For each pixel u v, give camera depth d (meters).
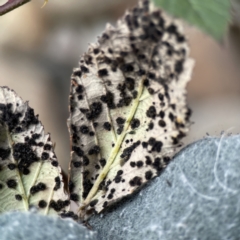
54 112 0.59
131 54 0.28
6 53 0.63
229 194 0.27
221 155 0.27
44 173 0.28
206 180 0.27
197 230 0.27
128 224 0.27
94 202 0.28
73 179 0.28
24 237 0.26
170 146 0.28
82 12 0.65
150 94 0.28
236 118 0.52
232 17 0.27
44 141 0.28
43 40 0.64
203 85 0.56
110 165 0.28
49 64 0.63
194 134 0.51
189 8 0.26
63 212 0.28
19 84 0.61
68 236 0.27
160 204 0.27
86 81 0.28
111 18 0.65
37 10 0.65
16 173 0.28
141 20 0.28
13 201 0.28
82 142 0.28
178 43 0.28
